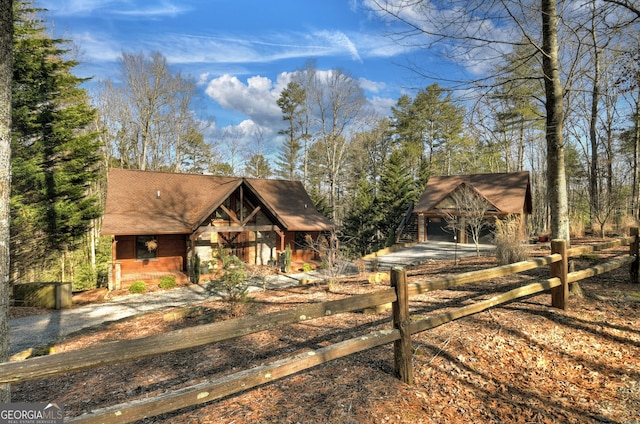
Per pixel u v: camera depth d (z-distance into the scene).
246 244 19.83
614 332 4.79
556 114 6.47
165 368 4.79
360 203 29.31
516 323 5.11
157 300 12.81
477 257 13.77
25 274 17.50
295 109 41.00
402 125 40.53
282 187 24.16
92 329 7.88
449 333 4.82
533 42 5.92
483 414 3.16
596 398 3.46
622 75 8.00
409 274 10.87
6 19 2.58
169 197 18.67
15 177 15.73
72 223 17.06
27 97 16.23
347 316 6.42
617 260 6.74
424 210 24.84
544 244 15.73
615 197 17.88
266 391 3.59
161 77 32.00
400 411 3.12
